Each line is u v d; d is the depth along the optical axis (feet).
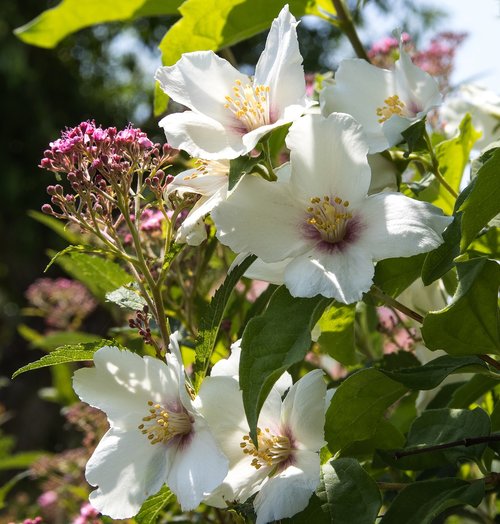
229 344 1.13
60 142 0.92
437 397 1.04
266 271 0.87
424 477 0.97
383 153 0.89
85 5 1.24
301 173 0.83
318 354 1.30
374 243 0.79
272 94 0.85
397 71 0.91
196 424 0.84
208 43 1.11
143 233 1.12
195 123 0.85
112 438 0.87
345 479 0.84
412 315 0.85
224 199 0.83
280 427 0.87
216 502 0.85
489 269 0.79
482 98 1.11
